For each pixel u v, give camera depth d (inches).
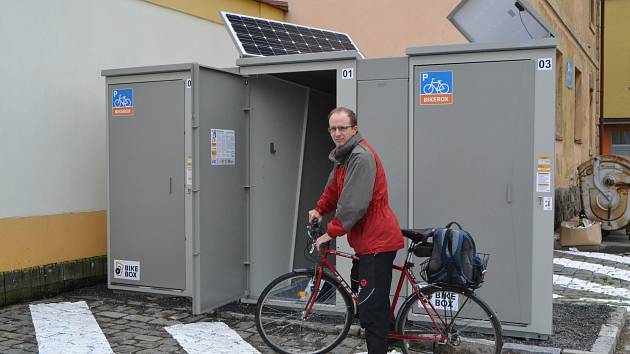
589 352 176.6
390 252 154.9
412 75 196.1
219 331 197.2
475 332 186.2
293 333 183.5
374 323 153.5
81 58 255.9
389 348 177.8
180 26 312.5
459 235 157.1
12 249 226.5
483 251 190.2
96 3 263.1
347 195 149.8
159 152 230.2
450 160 192.7
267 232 241.4
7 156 225.5
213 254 214.4
